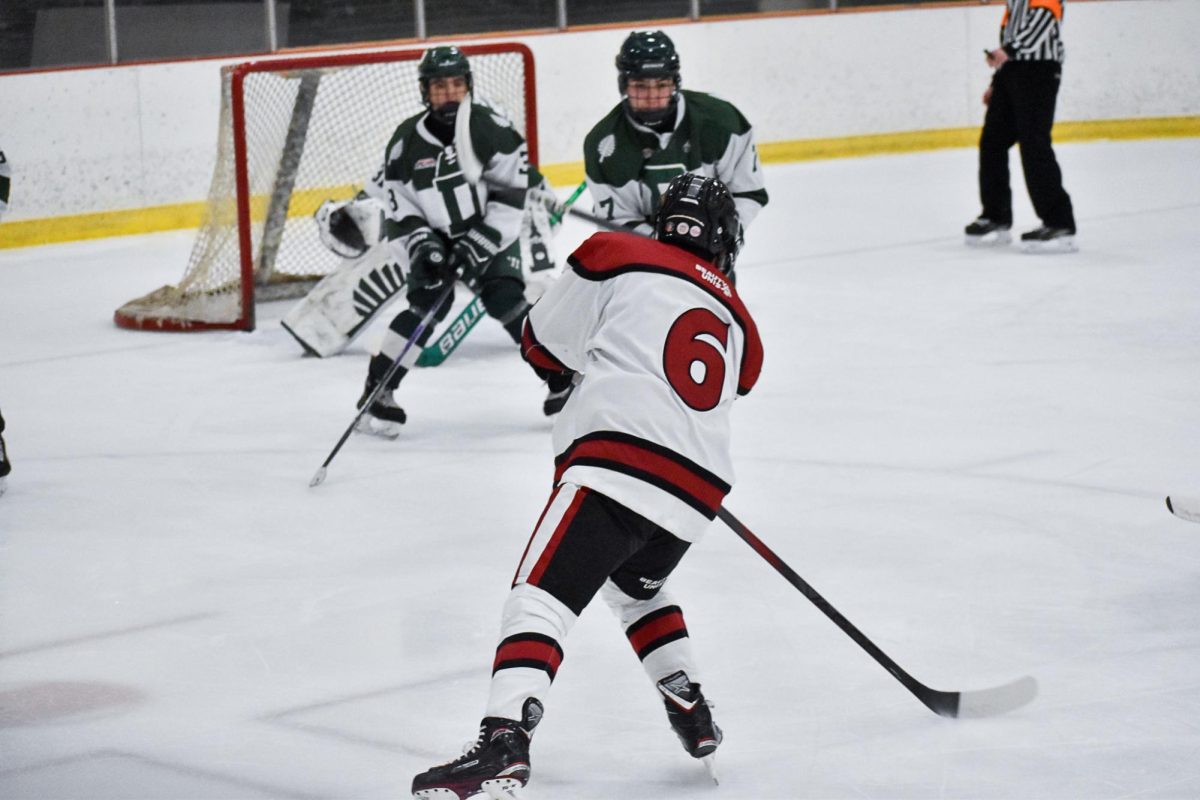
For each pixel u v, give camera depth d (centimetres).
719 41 2353
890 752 518
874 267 1568
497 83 1515
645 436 458
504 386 1128
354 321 1247
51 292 1565
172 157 1956
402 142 963
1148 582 673
